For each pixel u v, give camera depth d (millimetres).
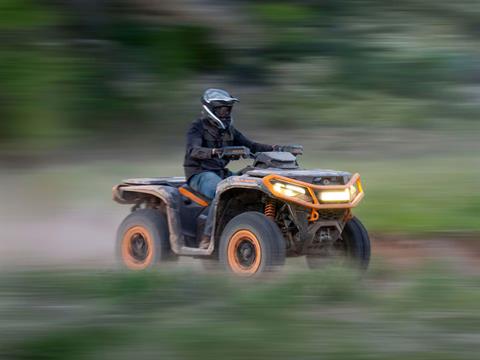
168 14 40812
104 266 17000
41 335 9641
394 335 9758
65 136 34000
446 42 40000
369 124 35906
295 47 41031
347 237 16094
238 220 15211
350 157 32312
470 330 10031
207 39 40562
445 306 11352
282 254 14688
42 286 12781
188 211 16906
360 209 22641
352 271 14023
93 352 8945
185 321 10406
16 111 33688
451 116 36969
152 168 31234
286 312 10977
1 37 34750
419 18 41812
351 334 9789
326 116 37062
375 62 39469
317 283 12406
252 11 42406
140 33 39250
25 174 29484
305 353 8945
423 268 14891
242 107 37938
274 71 39906
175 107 37438
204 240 16281
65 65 35094
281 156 16062
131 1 40031
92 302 11656
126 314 10891
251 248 14977
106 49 37875
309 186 15039
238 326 10117
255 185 15102
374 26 41219
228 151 16078
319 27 41656
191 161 17016
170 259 17078
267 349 9094
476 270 15531
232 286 12695
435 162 30484
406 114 36719
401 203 23094
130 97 36750
